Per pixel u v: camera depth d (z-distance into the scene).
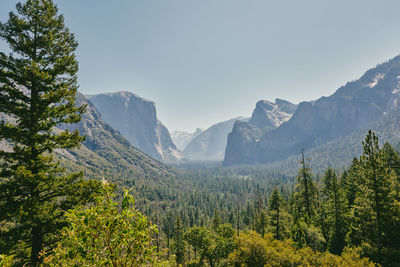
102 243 4.29
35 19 13.47
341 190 31.80
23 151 11.88
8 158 11.77
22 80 12.47
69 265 4.01
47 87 13.53
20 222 10.52
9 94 12.33
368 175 22.14
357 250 20.67
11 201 10.73
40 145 12.69
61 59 13.79
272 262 17.77
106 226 4.18
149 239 4.53
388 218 20.50
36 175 11.15
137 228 4.38
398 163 34.81
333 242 29.09
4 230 10.70
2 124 11.55
